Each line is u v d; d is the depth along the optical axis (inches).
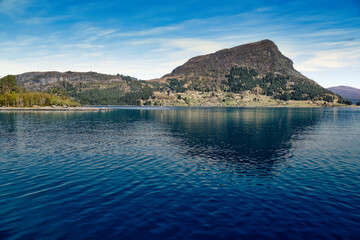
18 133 3038.9
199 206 871.1
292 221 761.0
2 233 676.1
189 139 2613.2
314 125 4362.7
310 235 678.5
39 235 668.1
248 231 698.2
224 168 1417.3
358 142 2422.5
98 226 720.3
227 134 3073.3
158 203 894.4
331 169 1401.3
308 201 922.7
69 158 1649.9
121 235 671.1
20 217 775.7
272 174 1295.5
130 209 839.7
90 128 3737.7
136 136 2844.5
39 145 2176.4
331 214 810.2
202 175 1270.9
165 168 1406.3
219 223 744.3
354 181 1172.5
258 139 2625.5
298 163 1549.0
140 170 1355.8
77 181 1147.9
